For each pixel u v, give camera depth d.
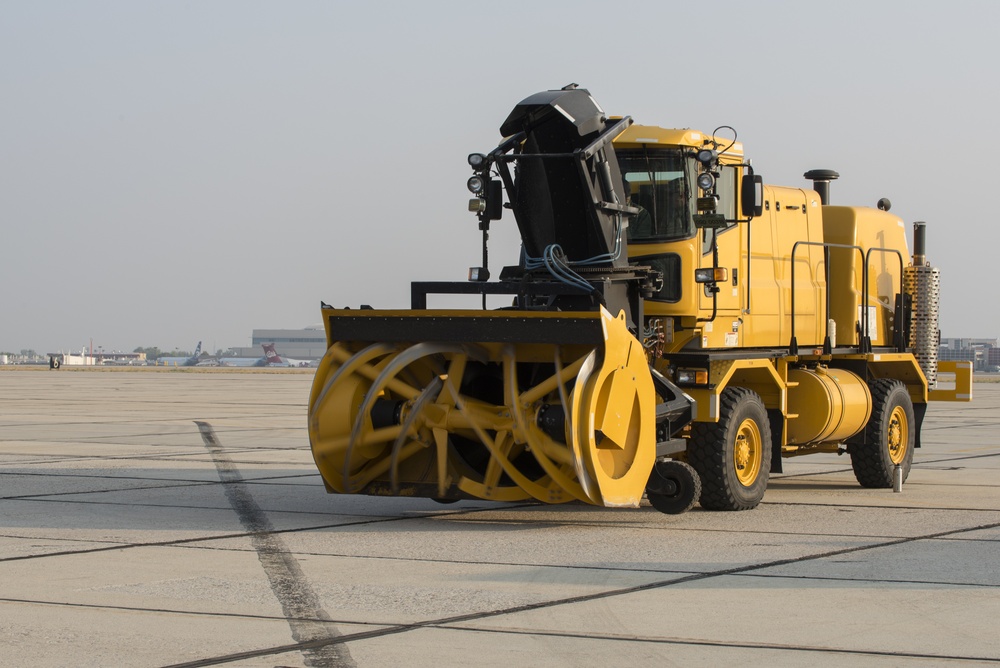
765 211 12.17
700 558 8.30
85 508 10.78
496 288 9.86
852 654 5.73
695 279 10.72
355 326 10.16
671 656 5.68
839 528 9.78
